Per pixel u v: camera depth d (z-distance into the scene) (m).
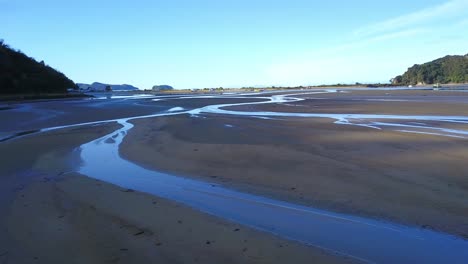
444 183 7.00
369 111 24.88
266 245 4.58
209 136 14.05
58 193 7.10
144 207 6.12
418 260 4.22
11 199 6.76
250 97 58.00
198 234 4.94
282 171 8.36
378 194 6.52
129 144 12.98
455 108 25.48
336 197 6.47
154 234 4.96
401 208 5.82
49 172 9.10
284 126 16.78
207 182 7.77
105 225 5.33
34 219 5.65
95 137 15.34
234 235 4.89
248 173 8.32
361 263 4.12
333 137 12.95
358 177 7.63
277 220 5.52
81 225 5.35
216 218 5.55
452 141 11.54
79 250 4.53
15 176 8.72
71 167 9.66
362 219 5.47
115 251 4.47
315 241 4.74
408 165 8.48
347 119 19.62
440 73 148.38
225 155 10.34
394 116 20.84
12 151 12.34
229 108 31.94
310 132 14.44
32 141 14.63
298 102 39.19
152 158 10.40
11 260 4.32
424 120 18.25
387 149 10.46
